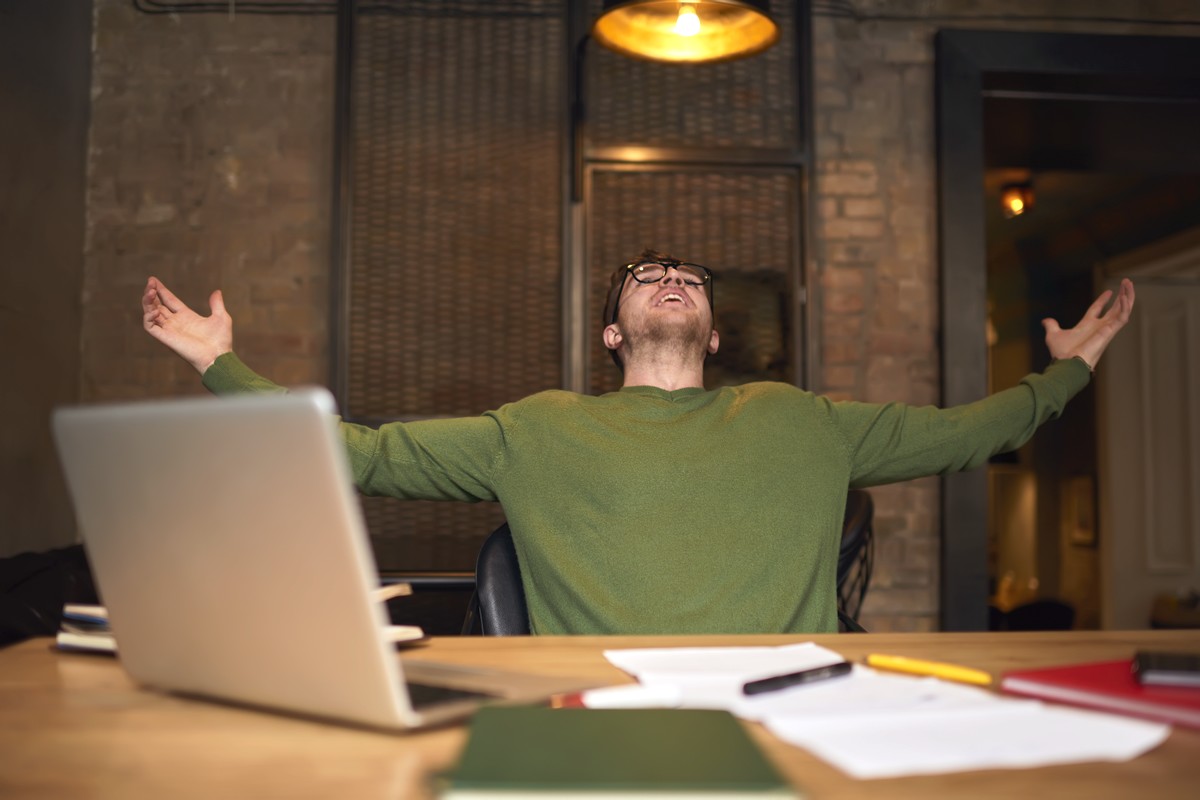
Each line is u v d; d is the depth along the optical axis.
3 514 2.90
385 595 1.06
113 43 3.66
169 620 0.75
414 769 0.60
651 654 0.98
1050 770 0.58
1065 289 6.64
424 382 3.56
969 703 0.73
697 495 1.60
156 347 3.59
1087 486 6.24
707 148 3.67
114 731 0.69
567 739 0.59
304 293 3.64
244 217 3.64
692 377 1.98
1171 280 6.05
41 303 3.21
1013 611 5.55
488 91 3.66
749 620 1.52
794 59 3.75
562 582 1.55
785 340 3.65
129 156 3.64
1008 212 5.26
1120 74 3.73
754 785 0.50
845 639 1.09
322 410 0.61
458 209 3.62
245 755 0.63
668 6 2.69
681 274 2.00
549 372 3.60
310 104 3.69
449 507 3.55
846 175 3.79
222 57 3.68
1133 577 5.94
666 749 0.57
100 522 0.78
